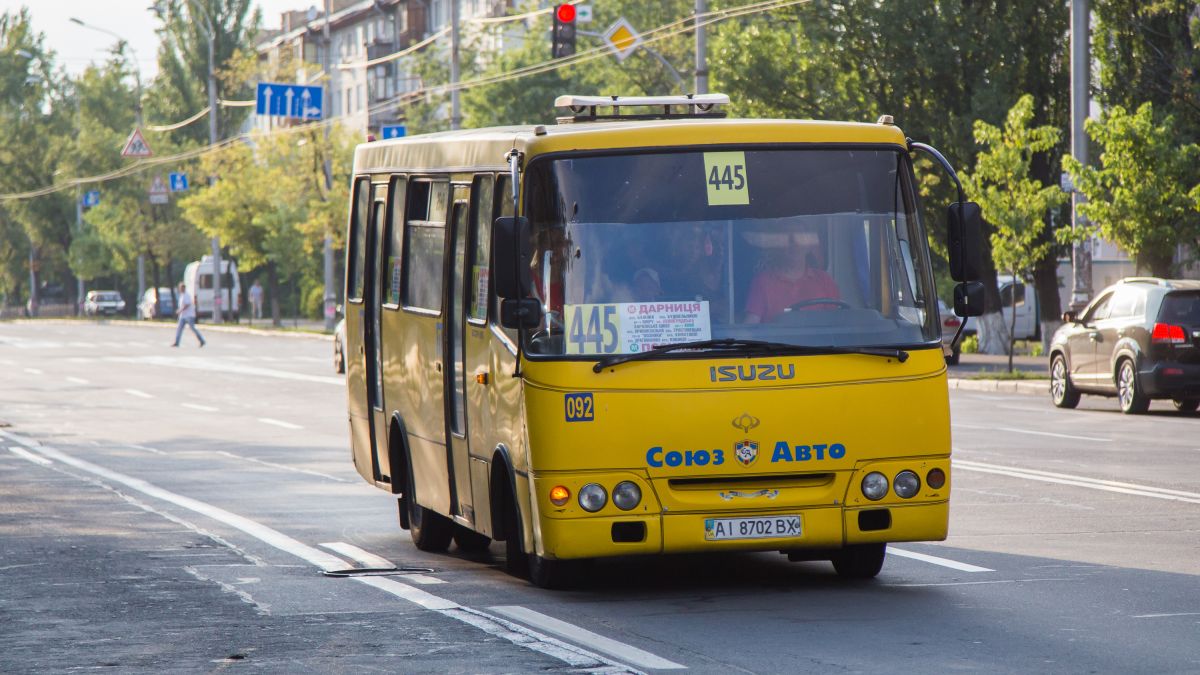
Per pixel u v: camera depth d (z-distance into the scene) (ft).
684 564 85.97
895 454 73.00
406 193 94.53
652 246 73.51
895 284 74.43
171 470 142.51
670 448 71.41
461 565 87.35
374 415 101.91
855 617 68.80
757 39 327.88
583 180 73.87
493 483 78.48
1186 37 255.09
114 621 70.03
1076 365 200.54
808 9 313.32
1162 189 225.76
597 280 73.05
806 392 72.18
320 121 513.86
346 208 488.44
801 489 72.33
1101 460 135.74
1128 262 383.86
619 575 82.28
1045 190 247.09
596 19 537.65
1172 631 64.75
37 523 106.42
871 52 313.32
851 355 72.90
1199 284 189.47
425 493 91.25
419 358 90.94
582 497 71.41
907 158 75.61
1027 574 79.92
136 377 293.64
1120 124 226.17
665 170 74.23
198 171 600.80
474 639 64.54
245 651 62.95
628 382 71.67
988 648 61.57
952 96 314.96
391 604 73.56
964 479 122.62
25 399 240.94
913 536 73.26
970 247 73.51
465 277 82.53
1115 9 259.60
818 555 79.97
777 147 74.84
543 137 74.13
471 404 81.71
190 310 428.56
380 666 59.57
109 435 181.27
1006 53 305.12
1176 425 173.78
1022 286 375.45
